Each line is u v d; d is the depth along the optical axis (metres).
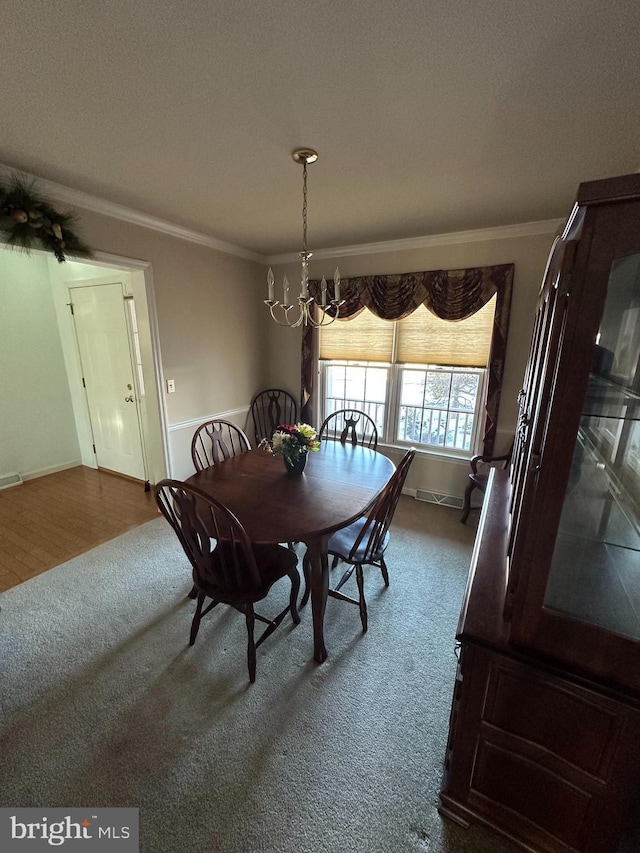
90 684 1.72
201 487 2.11
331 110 1.49
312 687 1.72
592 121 1.55
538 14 1.03
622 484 0.93
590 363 0.86
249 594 1.69
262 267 4.15
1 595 2.31
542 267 2.92
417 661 1.86
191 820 1.24
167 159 1.91
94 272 3.62
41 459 4.13
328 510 1.84
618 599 0.94
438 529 3.15
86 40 1.13
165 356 3.22
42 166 2.00
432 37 1.12
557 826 1.11
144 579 2.47
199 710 1.61
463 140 1.71
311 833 1.21
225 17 1.05
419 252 3.34
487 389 3.21
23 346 3.88
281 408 4.46
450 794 1.25
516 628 1.03
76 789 1.32
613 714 0.95
